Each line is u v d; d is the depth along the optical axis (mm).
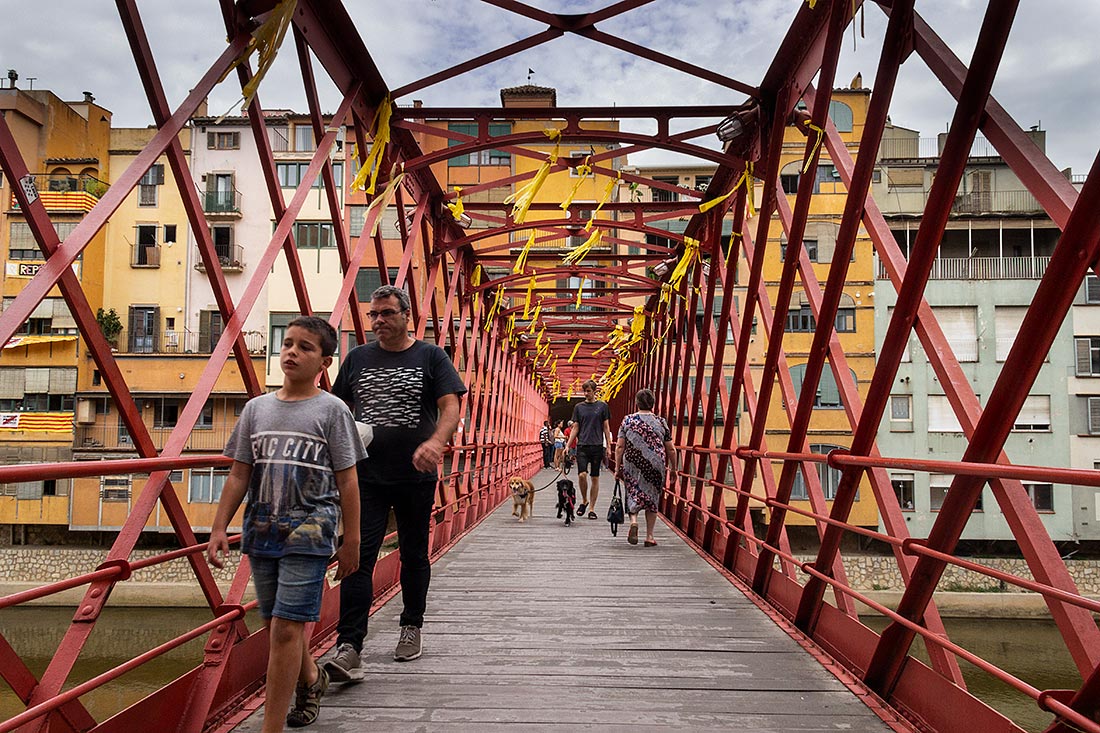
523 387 21219
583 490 11977
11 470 1853
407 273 7062
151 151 2998
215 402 23344
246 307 3613
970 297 21922
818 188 24922
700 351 9297
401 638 4109
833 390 25031
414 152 7020
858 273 24016
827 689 3693
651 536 8742
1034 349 2451
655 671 3955
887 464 3178
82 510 22516
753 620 5121
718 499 7852
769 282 26234
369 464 3824
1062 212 2428
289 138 25156
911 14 3379
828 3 4750
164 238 25500
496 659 4145
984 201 23344
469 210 9422
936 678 3074
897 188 24062
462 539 9438
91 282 24953
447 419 3775
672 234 9734
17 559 21672
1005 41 2703
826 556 4340
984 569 2533
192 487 22500
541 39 5551
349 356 4078
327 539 2709
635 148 7133
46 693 2211
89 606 2402
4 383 23781
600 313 16844
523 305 14852
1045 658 15484
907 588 3238
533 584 6395
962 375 3104
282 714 2629
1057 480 1979
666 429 8922
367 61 5410
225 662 3107
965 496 2818
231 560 20672
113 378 2697
